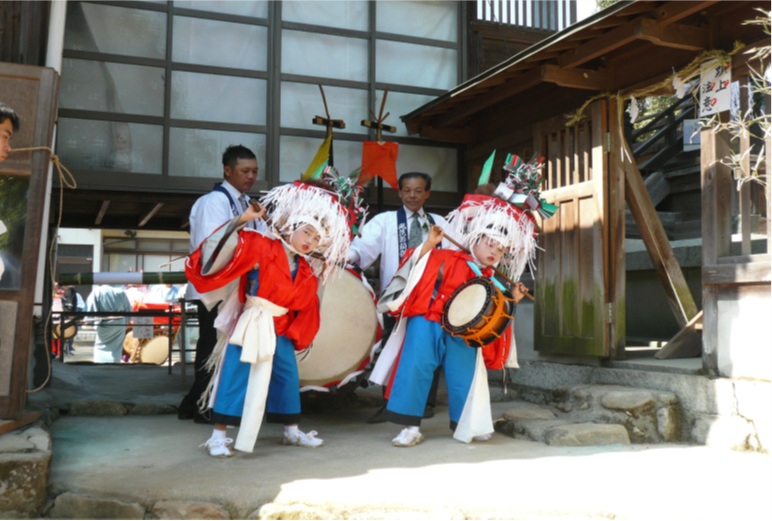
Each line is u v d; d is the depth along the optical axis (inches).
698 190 259.9
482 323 125.8
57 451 121.6
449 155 233.9
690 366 150.3
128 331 320.2
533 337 195.8
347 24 220.7
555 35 155.9
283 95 212.2
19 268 114.7
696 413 140.9
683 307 184.7
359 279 153.9
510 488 97.8
